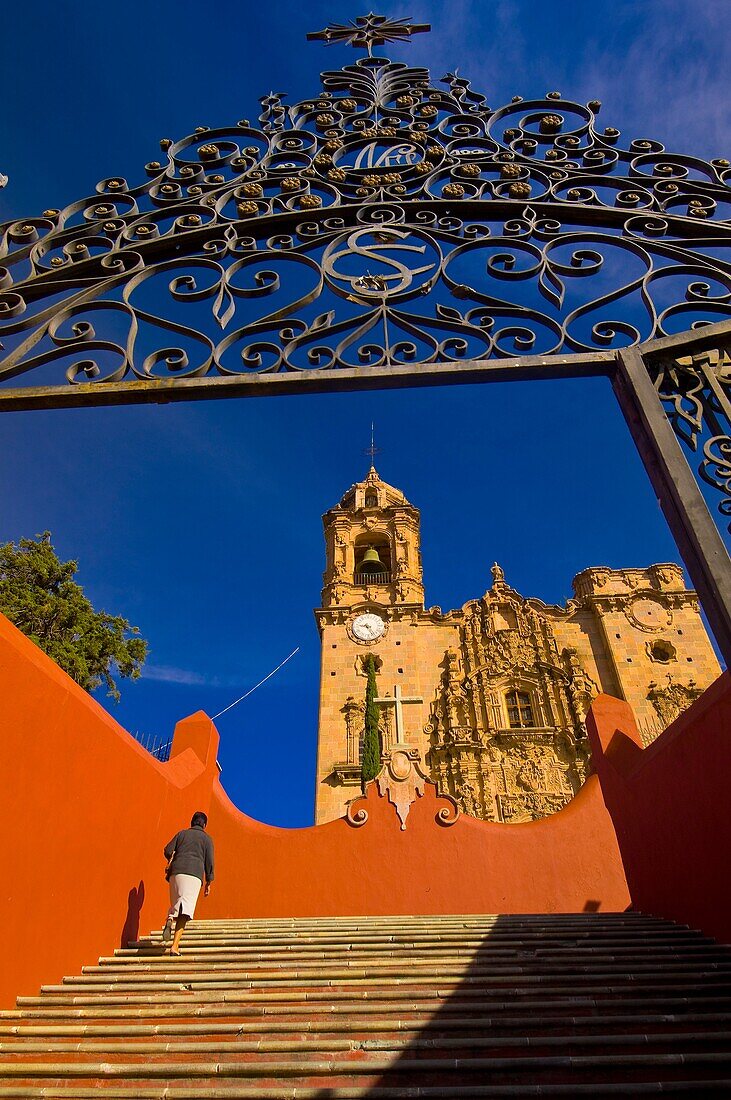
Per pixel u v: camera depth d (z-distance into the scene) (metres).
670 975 4.41
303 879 9.94
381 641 29.52
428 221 4.09
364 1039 3.58
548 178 4.41
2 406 3.23
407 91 5.16
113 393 3.23
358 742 25.97
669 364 3.37
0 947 4.06
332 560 33.44
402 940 5.79
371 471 38.94
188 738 10.15
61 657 19.50
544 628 29.58
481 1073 3.23
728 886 5.10
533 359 3.37
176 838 6.20
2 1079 3.26
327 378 3.28
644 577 30.92
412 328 3.52
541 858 10.16
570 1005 3.93
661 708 26.02
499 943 5.50
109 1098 3.01
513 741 25.95
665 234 4.04
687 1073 3.21
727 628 2.49
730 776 5.01
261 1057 3.47
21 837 4.33
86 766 5.29
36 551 21.48
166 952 5.55
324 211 4.15
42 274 3.74
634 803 7.35
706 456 3.03
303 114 5.00
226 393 3.30
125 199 4.28
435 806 10.71
